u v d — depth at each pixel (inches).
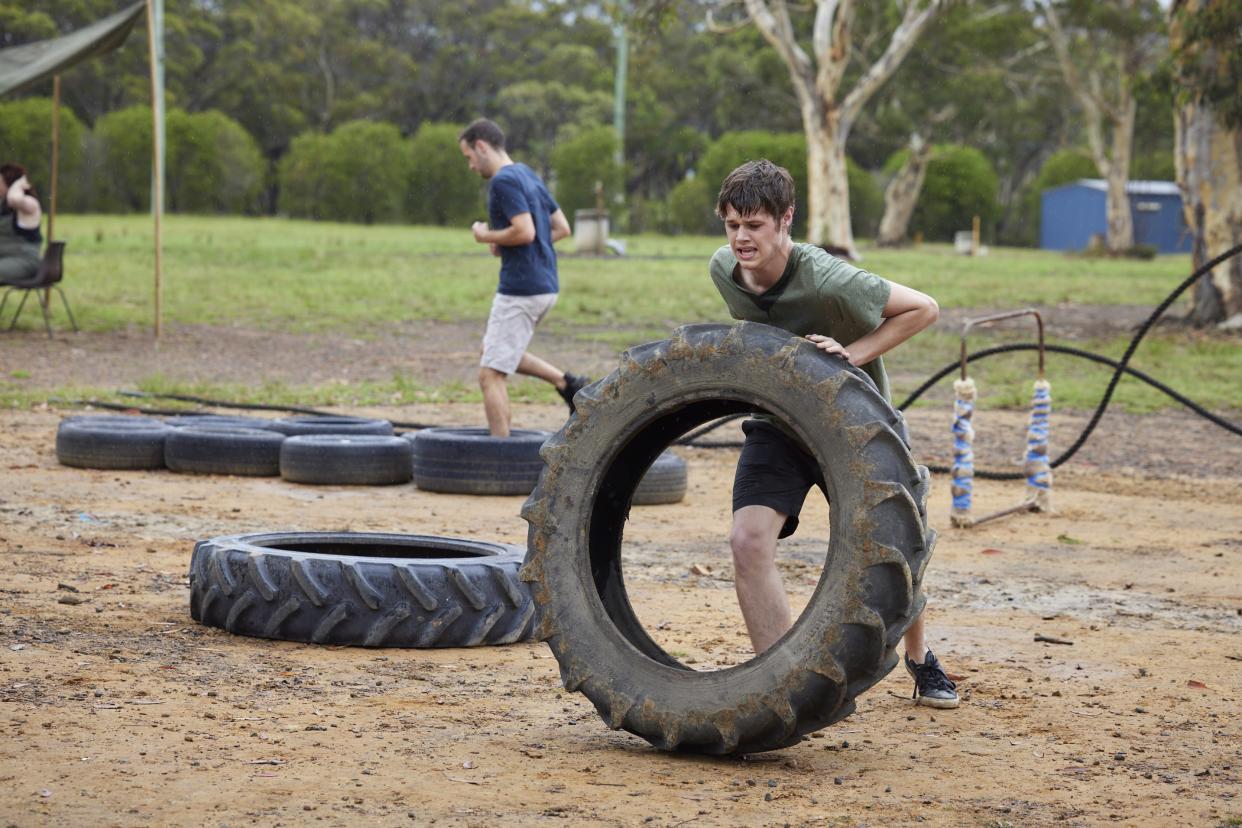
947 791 156.2
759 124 3115.2
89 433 391.2
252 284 1091.9
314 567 218.1
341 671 202.7
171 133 2763.3
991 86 2354.8
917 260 1905.8
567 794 150.4
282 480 389.7
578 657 173.5
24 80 685.3
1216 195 906.1
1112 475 445.4
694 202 2746.1
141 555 280.8
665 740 167.0
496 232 372.5
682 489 377.4
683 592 268.1
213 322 830.5
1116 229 2373.3
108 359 653.3
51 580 252.1
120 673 192.9
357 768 156.0
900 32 1669.5
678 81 3139.8
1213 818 148.2
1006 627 246.8
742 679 163.6
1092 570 302.8
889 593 160.4
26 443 432.8
